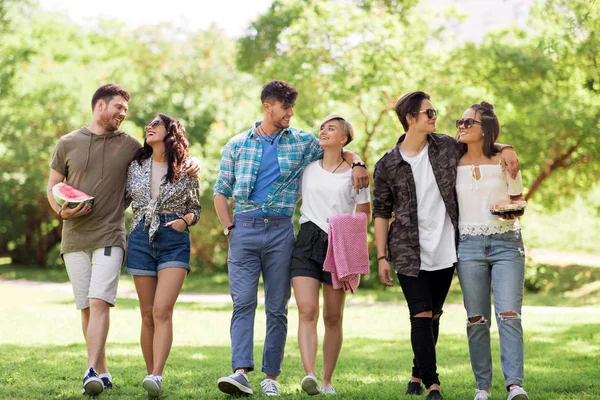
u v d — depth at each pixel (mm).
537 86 19062
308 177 5309
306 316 5145
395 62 18016
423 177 4977
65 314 13195
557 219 27547
